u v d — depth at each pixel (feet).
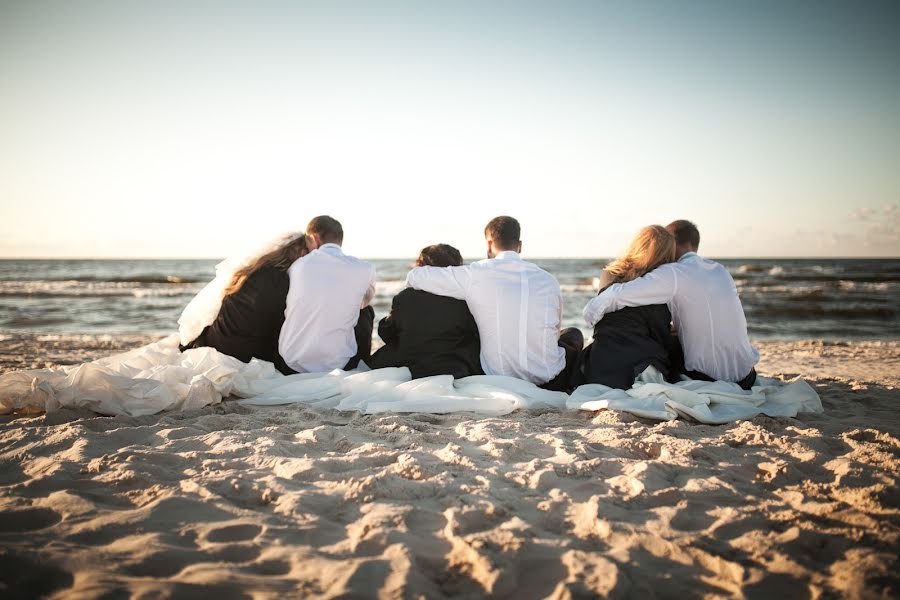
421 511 7.04
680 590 5.41
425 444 10.03
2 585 5.25
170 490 7.61
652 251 13.96
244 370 13.65
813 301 70.38
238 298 14.39
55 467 8.45
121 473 8.11
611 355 13.55
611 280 14.26
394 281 120.26
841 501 7.38
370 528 6.50
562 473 8.52
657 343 13.70
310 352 14.51
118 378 12.10
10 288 90.22
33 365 22.93
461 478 8.23
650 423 11.58
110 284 102.58
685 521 6.89
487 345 14.12
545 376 14.03
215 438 10.06
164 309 60.75
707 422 11.46
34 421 11.23
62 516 6.81
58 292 82.12
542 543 6.27
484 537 6.22
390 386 13.10
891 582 5.30
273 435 10.39
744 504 7.38
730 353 13.50
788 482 8.19
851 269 153.79
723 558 5.92
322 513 7.09
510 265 14.10
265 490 7.63
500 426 11.03
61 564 5.65
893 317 57.62
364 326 15.80
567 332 15.90
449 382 13.20
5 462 8.98
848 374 22.07
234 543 6.23
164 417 11.64
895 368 24.25
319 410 12.48
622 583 5.38
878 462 8.85
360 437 10.53
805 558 5.92
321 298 14.35
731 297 13.33
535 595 5.37
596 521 6.72
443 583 5.57
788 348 34.22
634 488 7.77
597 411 12.08
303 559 5.90
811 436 10.16
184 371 13.03
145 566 5.69
